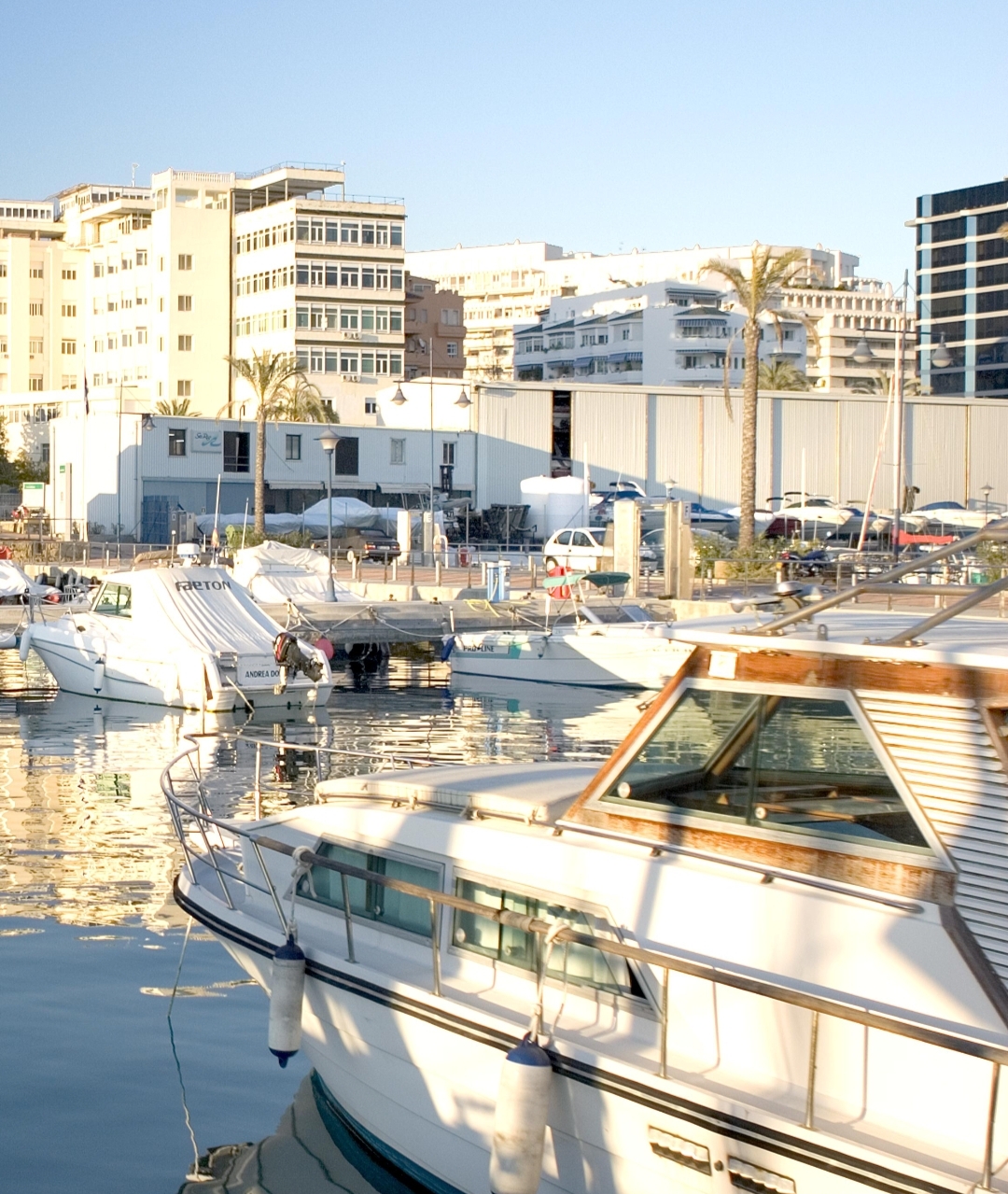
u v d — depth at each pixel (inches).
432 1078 272.4
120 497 2915.8
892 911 223.5
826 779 238.4
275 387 2687.0
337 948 303.9
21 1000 384.5
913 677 228.2
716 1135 225.0
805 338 5708.7
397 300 4153.5
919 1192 202.7
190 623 1016.9
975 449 3420.3
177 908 475.2
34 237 5728.3
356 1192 283.3
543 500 2586.1
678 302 5590.6
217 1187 283.6
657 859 256.4
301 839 323.3
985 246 5610.2
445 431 3171.8
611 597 1611.7
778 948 235.0
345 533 2554.1
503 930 277.0
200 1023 369.4
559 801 287.6
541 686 1177.4
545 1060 244.1
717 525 2623.0
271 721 968.3
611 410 3240.7
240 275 4328.3
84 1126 310.3
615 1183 241.8
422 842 293.1
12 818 625.3
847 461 3314.5
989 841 216.2
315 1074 338.0
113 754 809.5
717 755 254.2
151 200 4687.5
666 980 234.7
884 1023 208.4
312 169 4210.1
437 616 1422.2
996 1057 197.6
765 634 249.1
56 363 5369.1
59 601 1593.3
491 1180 247.1
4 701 1040.8
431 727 947.3
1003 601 1124.5
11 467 3934.5
